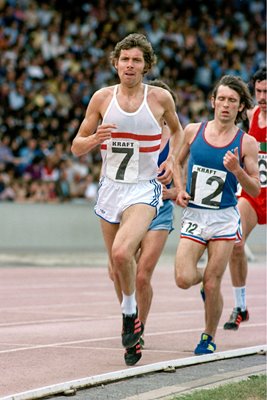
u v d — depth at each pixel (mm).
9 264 33781
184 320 19344
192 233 14773
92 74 48969
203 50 54969
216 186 14789
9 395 11164
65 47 49156
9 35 47344
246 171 14898
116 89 13578
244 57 56719
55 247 41406
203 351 14727
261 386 11859
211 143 14852
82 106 47094
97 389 11773
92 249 41781
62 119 45750
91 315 19844
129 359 13523
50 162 42781
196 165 14945
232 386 11859
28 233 40750
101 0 52469
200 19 56125
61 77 47562
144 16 53906
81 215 42312
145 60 13406
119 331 17281
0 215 39906
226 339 16750
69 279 28688
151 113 13477
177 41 54125
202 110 50750
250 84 18953
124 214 13523
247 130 20094
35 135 44031
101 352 14727
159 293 25094
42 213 41094
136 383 12250
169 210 15242
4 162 41969
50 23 49438
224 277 31000
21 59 46750
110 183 13664
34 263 34438
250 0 58594
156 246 15047
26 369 13148
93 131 13812
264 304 22859
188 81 53250
